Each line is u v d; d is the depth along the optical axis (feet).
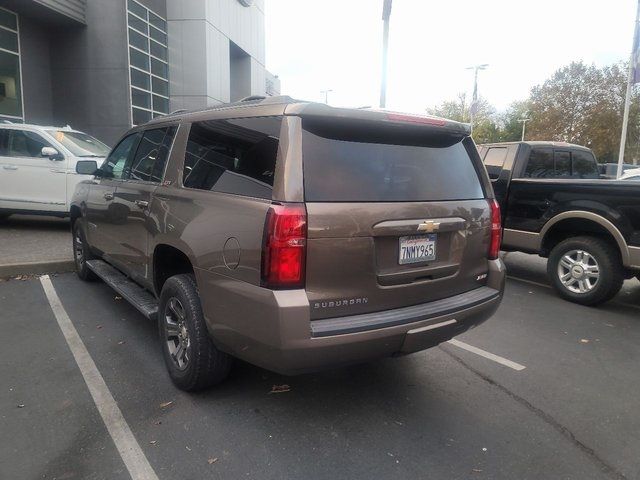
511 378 12.78
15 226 31.73
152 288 13.01
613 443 9.93
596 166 26.55
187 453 9.20
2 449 9.15
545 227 20.52
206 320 10.12
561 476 8.85
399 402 11.33
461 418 10.72
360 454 9.32
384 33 38.70
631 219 17.58
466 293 11.25
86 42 60.08
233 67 102.53
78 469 8.67
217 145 10.76
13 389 11.37
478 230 11.39
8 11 52.80
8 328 15.02
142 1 67.15
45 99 59.82
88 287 19.38
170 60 76.69
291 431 10.02
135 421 10.20
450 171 11.17
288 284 8.54
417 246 10.10
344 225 8.92
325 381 12.24
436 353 14.30
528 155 22.41
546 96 130.21
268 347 8.70
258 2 106.83
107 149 33.40
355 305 9.26
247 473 8.69
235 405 10.94
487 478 8.74
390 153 10.14
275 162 8.93
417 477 8.72
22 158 29.66
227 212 9.53
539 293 21.30
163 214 11.81
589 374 13.15
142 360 13.03
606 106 116.98
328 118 9.25
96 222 16.98
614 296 20.10
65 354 13.29
